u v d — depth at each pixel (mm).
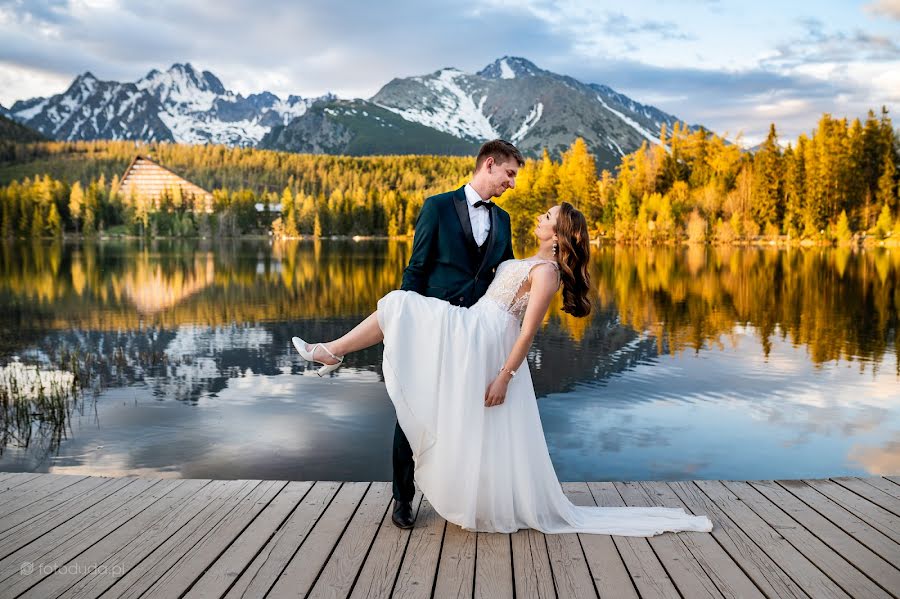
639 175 67062
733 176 63406
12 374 9016
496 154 2658
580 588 2182
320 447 5898
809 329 12453
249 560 2354
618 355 9898
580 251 2586
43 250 53562
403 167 136750
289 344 11375
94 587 2154
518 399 2611
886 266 29219
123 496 2957
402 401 2520
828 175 51969
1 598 2078
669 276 24266
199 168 137500
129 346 11258
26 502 2883
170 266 33188
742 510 2846
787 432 6188
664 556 2412
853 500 2945
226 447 5898
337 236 95375
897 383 8188
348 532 2600
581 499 2994
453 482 2535
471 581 2227
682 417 6719
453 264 2674
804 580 2232
